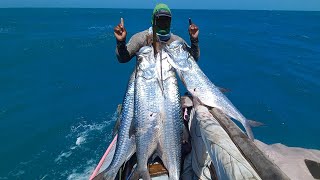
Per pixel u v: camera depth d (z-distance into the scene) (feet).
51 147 38.32
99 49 99.55
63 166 34.45
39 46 103.40
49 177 32.68
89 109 49.73
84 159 35.76
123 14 320.91
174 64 13.76
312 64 82.02
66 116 46.85
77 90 58.54
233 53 96.58
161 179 13.58
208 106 13.71
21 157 36.35
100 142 39.24
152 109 12.83
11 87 59.72
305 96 55.26
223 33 149.28
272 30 172.14
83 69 73.87
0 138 40.19
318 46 115.96
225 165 9.62
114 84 62.54
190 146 14.55
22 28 162.50
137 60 13.55
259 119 46.06
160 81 13.06
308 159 22.50
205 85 14.10
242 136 10.78
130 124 13.25
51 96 55.36
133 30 154.71
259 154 9.58
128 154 13.24
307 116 47.06
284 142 40.11
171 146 12.76
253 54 95.40
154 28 14.15
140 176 12.81
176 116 12.91
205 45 109.91
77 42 112.78
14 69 73.15
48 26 177.17
